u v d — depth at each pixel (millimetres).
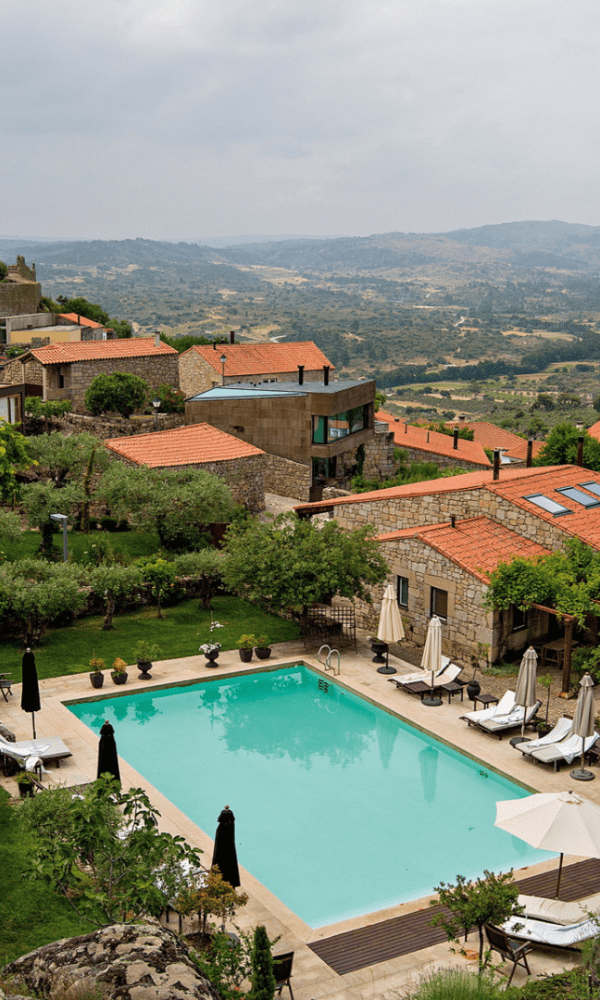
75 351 67188
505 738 24797
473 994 13367
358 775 23625
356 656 31453
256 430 54031
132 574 32688
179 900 15148
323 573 31484
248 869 19047
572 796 17094
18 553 39094
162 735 26047
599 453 54125
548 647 30000
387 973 15461
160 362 71125
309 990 14969
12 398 53562
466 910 15156
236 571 32719
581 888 17984
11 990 10625
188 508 40500
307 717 27578
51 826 16312
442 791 22750
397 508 35375
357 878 18781
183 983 10328
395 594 32656
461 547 30750
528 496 32781
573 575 28531
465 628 30078
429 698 27641
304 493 53156
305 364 73438
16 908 16344
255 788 22781
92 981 10258
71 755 23484
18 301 108812
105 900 13992
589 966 14273
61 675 28984
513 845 20172
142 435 47688
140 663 29031
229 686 29609
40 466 48156
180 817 20672
